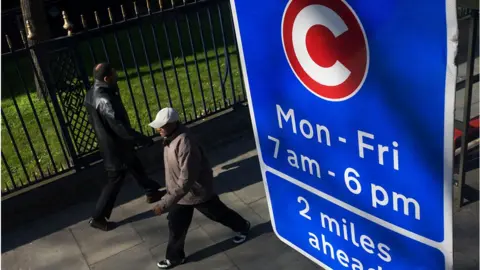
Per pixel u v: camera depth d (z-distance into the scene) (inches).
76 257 191.9
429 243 53.0
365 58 50.2
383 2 46.3
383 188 55.2
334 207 63.6
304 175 65.9
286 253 176.6
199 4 228.1
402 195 53.4
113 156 189.8
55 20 477.7
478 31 150.3
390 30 46.7
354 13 49.3
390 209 55.7
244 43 64.8
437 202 49.9
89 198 226.7
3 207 209.0
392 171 53.1
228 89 309.0
